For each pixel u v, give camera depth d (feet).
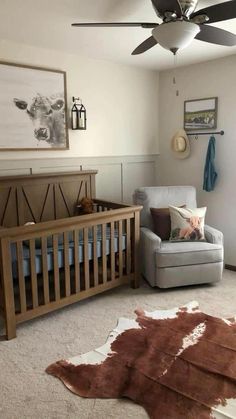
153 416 5.88
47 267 8.95
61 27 9.14
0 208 10.56
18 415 5.94
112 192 13.87
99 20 8.70
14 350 7.80
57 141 11.82
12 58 10.49
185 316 9.18
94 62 12.52
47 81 11.30
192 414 5.87
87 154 12.84
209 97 13.08
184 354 7.43
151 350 7.61
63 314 9.52
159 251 10.55
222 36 7.40
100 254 10.36
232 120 12.53
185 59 12.67
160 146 15.21
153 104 14.79
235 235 13.02
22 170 11.12
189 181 14.30
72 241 9.99
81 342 8.06
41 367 7.18
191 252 10.69
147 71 14.30
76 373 6.95
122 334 8.33
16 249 8.31
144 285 11.55
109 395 6.38
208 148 13.08
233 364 7.07
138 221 11.00
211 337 8.08
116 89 13.35
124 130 13.91
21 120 10.84
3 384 6.69
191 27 6.50
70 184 12.26
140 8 7.97
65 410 6.05
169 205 12.63
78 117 12.12
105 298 10.52
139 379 6.72
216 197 13.44
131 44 10.71
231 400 6.15
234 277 12.26
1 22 8.76
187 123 13.96
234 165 12.69
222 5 6.26
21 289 8.42
